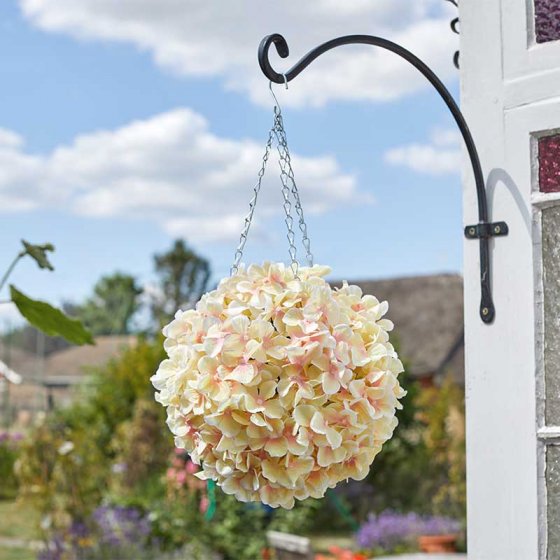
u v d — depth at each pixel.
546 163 2.61
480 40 2.72
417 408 13.93
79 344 3.67
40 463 9.59
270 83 2.62
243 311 2.39
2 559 10.44
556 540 2.54
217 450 2.31
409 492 13.26
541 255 2.61
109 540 9.32
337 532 12.64
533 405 2.58
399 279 24.94
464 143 2.71
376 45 2.70
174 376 2.39
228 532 9.40
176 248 48.66
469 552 2.66
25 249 3.47
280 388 2.27
